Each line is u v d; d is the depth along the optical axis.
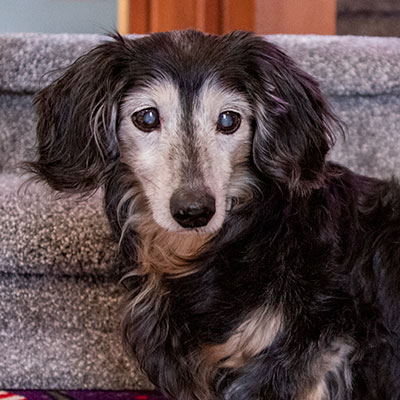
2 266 1.82
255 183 1.41
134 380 1.85
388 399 1.46
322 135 1.41
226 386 1.41
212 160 1.31
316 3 2.79
